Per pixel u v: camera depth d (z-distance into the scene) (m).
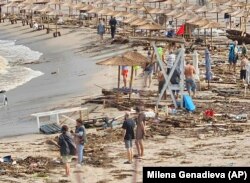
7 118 73.75
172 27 135.12
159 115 66.44
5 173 47.56
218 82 84.75
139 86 84.00
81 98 80.69
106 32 151.62
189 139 56.59
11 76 109.44
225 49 116.75
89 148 53.94
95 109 72.88
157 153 51.84
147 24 124.62
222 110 68.56
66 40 149.25
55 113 66.38
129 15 150.12
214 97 75.69
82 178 45.91
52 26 171.38
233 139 56.12
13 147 57.34
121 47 128.50
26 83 101.00
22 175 47.09
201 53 110.94
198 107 70.19
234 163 47.75
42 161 51.00
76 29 163.00
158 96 73.31
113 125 64.25
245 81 83.50
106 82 91.31
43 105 79.19
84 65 113.00
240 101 73.50
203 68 94.56
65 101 80.12
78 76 101.12
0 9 195.75
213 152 51.69
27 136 62.97
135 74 91.81
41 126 65.31
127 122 49.28
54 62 122.12
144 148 53.75
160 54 80.94
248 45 124.19
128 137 49.12
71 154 46.72
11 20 186.50
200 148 53.22
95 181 45.09
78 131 48.56
